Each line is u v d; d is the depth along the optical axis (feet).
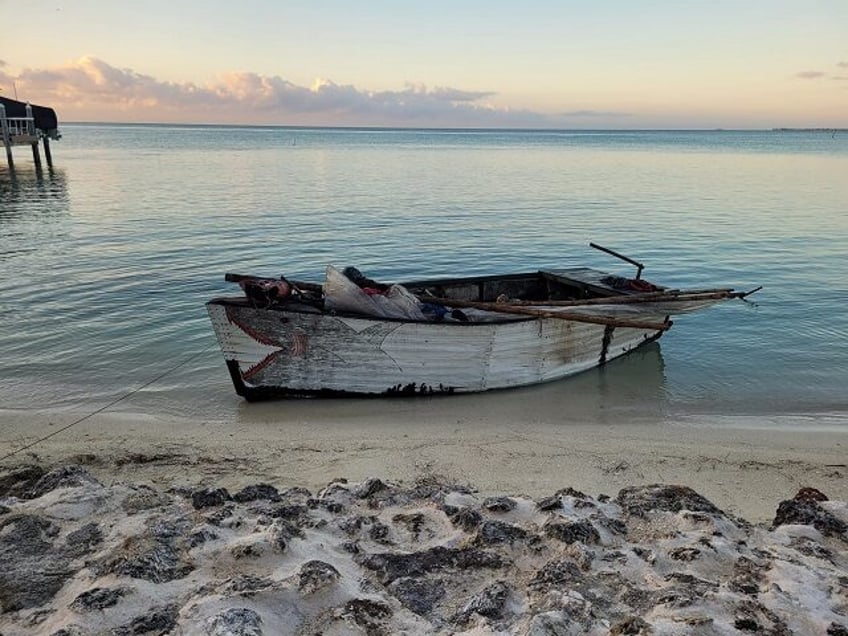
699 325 43.29
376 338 29.73
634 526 14.65
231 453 24.71
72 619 10.23
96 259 60.39
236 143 399.03
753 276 57.06
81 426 27.43
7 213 87.61
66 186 122.62
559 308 33.17
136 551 12.39
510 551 13.20
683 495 16.61
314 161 212.02
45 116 153.07
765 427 28.35
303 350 29.43
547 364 33.35
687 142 538.06
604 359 35.99
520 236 76.69
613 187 132.77
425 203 104.12
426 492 16.46
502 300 34.71
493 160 230.07
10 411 28.99
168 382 32.76
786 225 82.12
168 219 84.07
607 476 23.15
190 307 45.57
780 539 14.37
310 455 24.58
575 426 28.19
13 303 45.80
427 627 10.78
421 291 37.40
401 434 26.91
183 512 14.46
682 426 28.37
